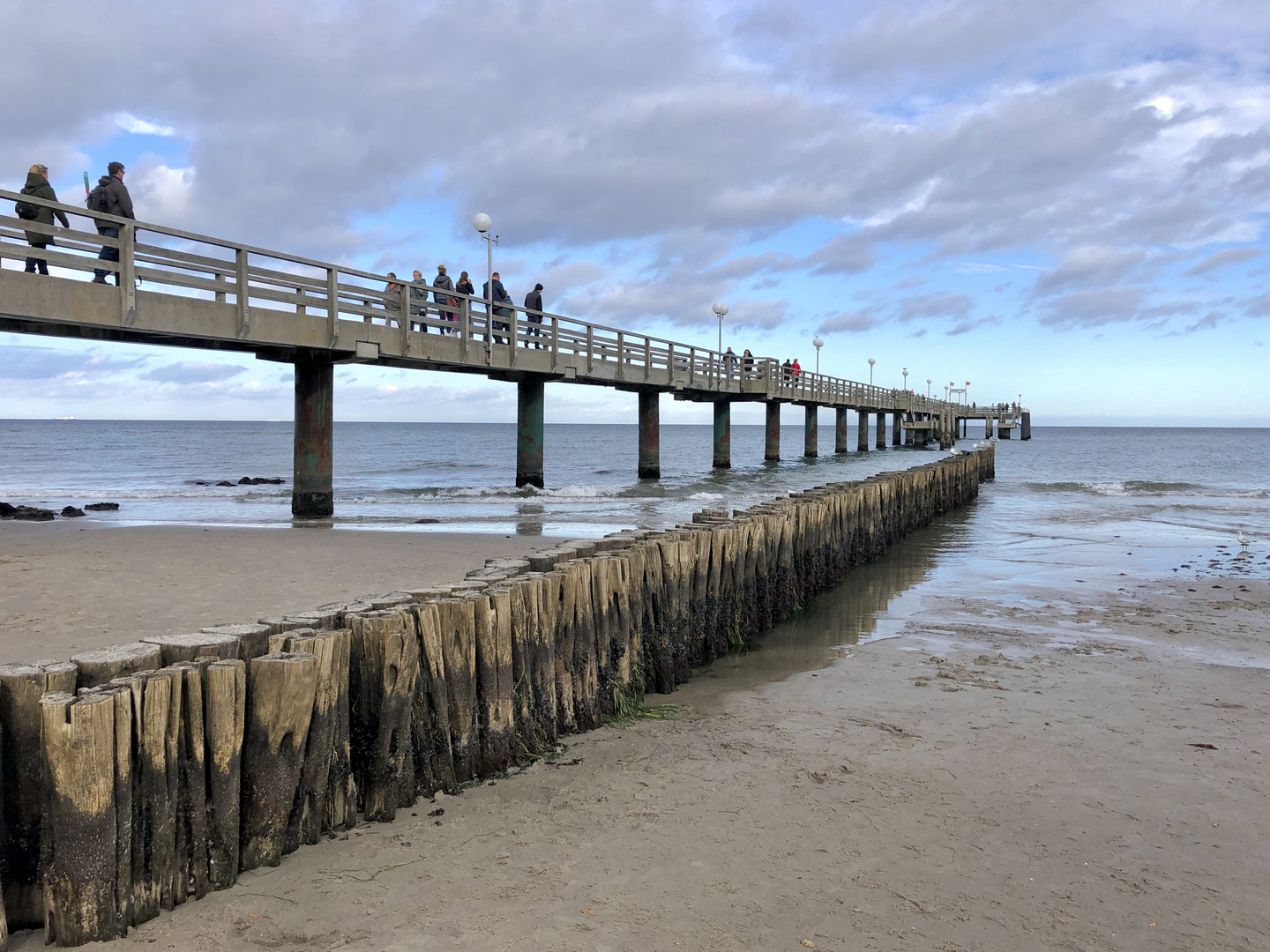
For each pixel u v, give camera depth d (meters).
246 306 12.40
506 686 4.72
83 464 43.66
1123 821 4.15
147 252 11.09
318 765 3.78
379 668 4.04
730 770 4.75
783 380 38.38
